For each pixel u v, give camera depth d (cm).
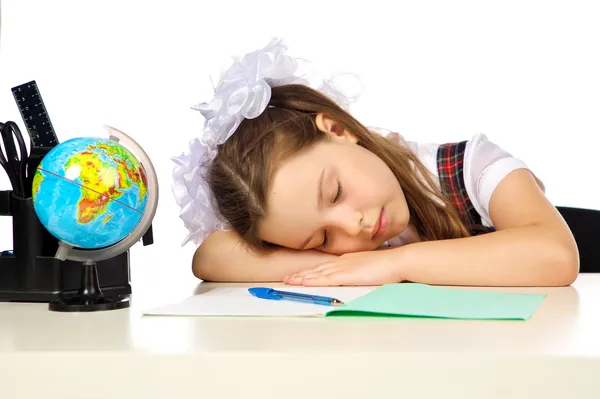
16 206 125
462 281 136
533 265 135
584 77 352
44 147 124
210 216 167
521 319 93
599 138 352
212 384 75
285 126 152
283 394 74
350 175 149
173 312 102
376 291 116
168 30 364
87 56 365
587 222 202
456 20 356
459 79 358
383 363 73
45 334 89
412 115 360
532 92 355
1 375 77
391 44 358
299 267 156
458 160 176
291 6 359
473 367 72
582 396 71
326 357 73
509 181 162
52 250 127
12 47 362
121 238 116
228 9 363
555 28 353
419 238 174
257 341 81
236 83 155
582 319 94
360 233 151
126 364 76
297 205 147
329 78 181
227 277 159
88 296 116
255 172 149
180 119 367
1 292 126
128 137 120
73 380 76
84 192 109
